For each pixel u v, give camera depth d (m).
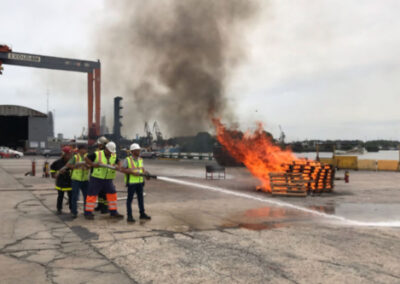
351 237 5.06
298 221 6.24
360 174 20.50
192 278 3.34
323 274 3.51
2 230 5.25
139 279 3.30
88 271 3.51
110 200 6.46
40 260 3.85
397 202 8.96
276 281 3.30
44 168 14.51
